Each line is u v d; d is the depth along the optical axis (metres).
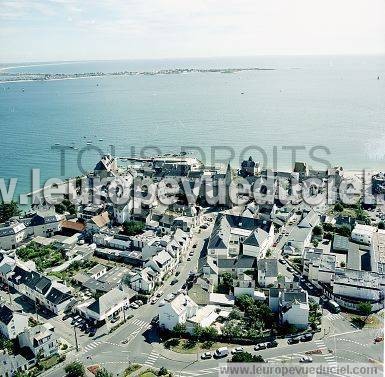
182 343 181.88
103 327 194.88
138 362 171.25
